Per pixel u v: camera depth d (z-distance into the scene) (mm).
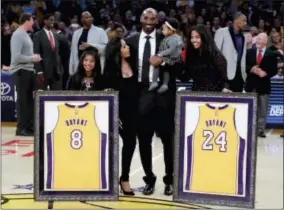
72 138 4473
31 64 8109
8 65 10312
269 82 8320
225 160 4398
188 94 4426
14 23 11086
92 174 4500
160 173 5984
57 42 8445
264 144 7871
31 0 12984
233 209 4676
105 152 4492
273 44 10203
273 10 13203
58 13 11422
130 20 12320
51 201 4578
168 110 4969
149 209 4637
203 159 4441
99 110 4469
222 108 4375
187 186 4484
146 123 4980
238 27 7574
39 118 4434
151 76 4918
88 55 4863
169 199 4969
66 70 9109
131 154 5062
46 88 8367
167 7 12383
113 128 4477
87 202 4855
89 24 8219
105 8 13070
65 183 4488
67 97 4441
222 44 7562
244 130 4340
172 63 4879
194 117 4434
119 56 4922
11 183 5516
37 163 4457
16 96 8570
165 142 5047
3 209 4586
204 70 4809
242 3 12781
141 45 4961
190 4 13023
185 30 10695
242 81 7695
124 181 5094
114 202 4852
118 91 4469
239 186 4375
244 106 4328
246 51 8102
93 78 4922
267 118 9336
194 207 4730
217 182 4422
